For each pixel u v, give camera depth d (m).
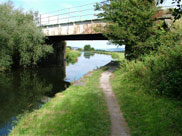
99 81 9.73
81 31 15.20
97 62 32.75
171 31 8.15
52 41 25.09
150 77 7.16
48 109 5.92
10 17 17.47
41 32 18.45
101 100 6.39
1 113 7.51
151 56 8.23
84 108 5.55
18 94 10.65
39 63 23.53
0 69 16.98
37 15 19.91
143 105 5.48
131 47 9.87
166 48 7.68
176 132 3.76
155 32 8.71
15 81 14.17
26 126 4.85
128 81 8.57
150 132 3.85
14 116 7.19
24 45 17.00
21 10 19.27
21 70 19.44
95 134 3.90
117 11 9.28
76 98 6.72
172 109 4.88
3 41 15.88
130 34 8.88
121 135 3.83
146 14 8.27
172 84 5.93
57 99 6.98
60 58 28.56
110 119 4.71
